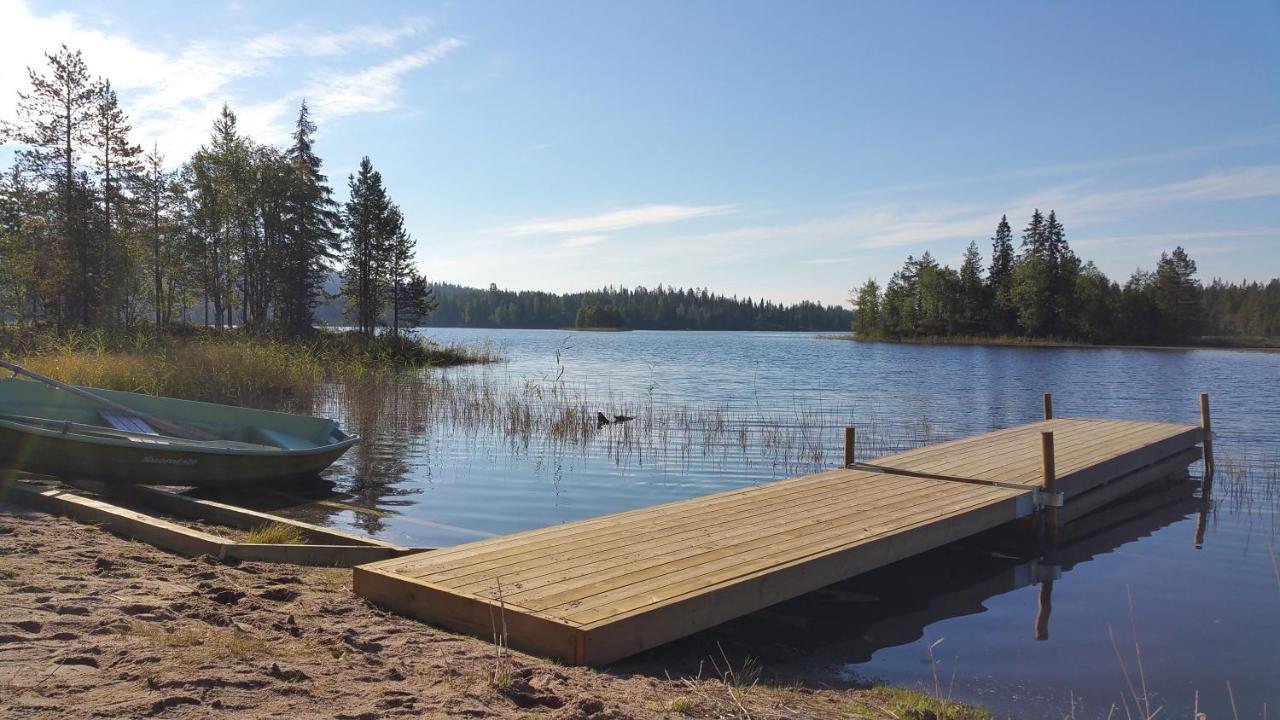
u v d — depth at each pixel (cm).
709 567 534
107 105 3519
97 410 986
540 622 428
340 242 4600
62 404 968
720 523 664
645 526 649
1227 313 10112
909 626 580
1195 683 478
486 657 403
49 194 3394
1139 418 1892
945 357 5128
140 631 376
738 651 513
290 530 662
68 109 3391
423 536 777
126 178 3659
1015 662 509
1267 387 2817
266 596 483
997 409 2055
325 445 1047
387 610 493
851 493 808
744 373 3438
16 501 727
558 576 505
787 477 1130
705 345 7156
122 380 1667
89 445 809
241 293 4584
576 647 412
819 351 5978
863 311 9331
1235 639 555
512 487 1032
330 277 4659
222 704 300
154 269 4312
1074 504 944
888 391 2567
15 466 808
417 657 392
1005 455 1048
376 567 516
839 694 433
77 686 303
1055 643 546
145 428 1006
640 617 439
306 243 4356
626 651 432
